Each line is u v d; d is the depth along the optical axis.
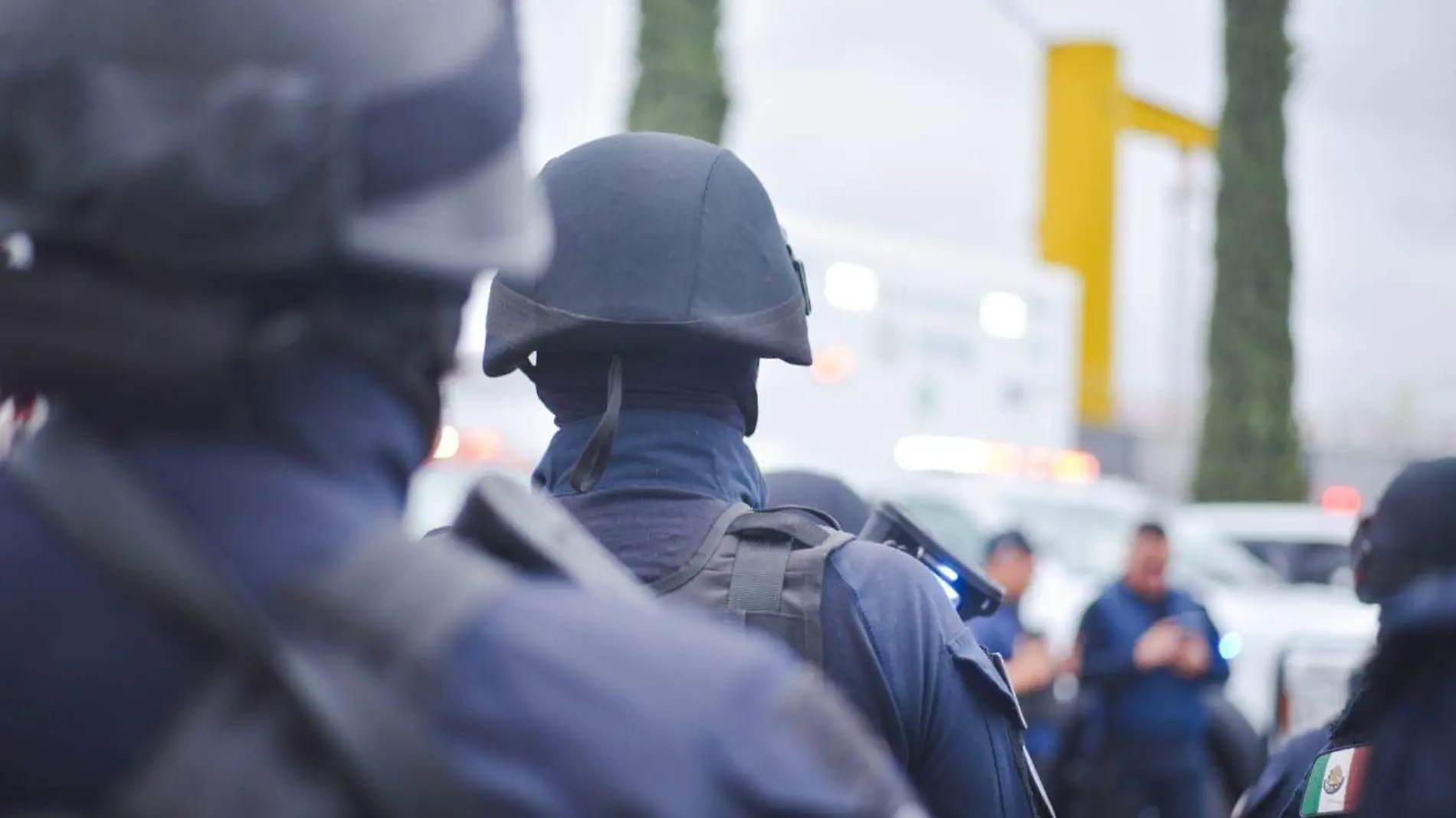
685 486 5.55
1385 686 5.86
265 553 2.54
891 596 5.35
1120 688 18.45
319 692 2.38
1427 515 7.37
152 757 2.40
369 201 2.62
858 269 35.75
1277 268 54.22
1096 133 62.97
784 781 2.56
